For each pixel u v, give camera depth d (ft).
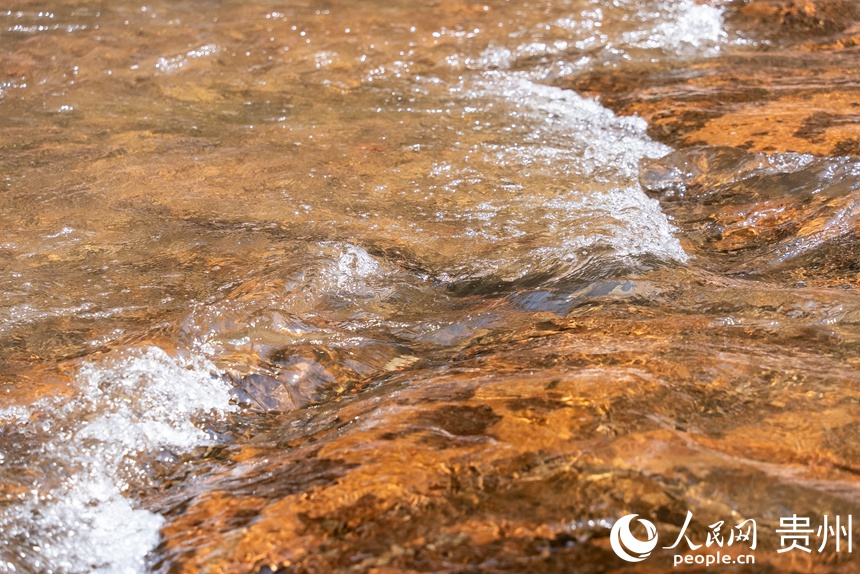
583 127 16.61
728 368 7.80
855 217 11.93
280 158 15.15
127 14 23.29
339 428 7.75
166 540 6.51
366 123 16.84
